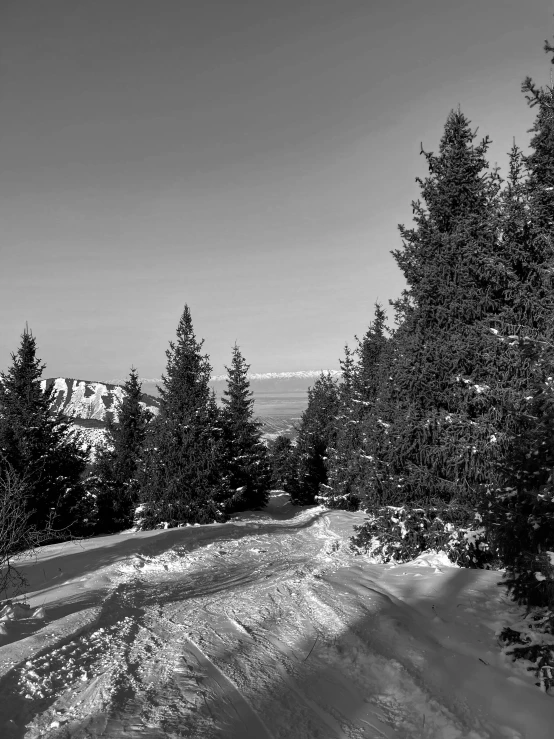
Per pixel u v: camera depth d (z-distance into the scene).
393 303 11.86
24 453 19.92
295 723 3.87
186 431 22.00
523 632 5.09
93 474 28.59
